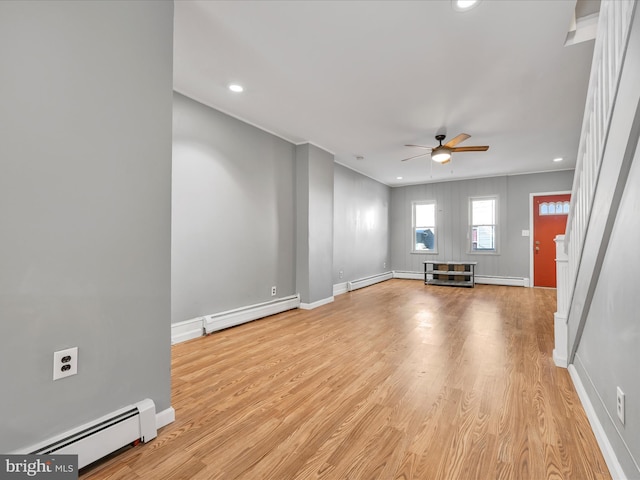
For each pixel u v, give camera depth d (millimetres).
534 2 1889
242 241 3775
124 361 1511
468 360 2570
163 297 1684
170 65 1719
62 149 1297
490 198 7031
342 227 6043
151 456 1430
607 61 1479
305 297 4594
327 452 1456
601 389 1541
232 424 1687
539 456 1407
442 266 7363
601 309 1567
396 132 4191
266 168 4129
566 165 6008
